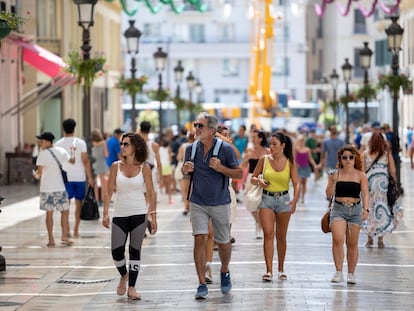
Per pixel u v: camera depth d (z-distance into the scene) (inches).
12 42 3440.0
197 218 1291.8
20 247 1835.6
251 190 1604.3
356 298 1288.1
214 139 1296.8
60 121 4591.5
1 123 3681.1
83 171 1980.8
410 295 1311.5
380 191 1758.1
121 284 1315.2
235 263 1606.8
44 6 4493.1
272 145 1432.1
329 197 1432.1
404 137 5826.8
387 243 1847.9
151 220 1325.0
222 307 1227.9
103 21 5511.8
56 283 1429.6
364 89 4084.6
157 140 4458.7
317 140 4591.5
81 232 2073.1
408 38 5738.2
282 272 1443.2
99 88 5319.9
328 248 1784.0
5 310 1224.8
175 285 1397.6
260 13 5925.2
